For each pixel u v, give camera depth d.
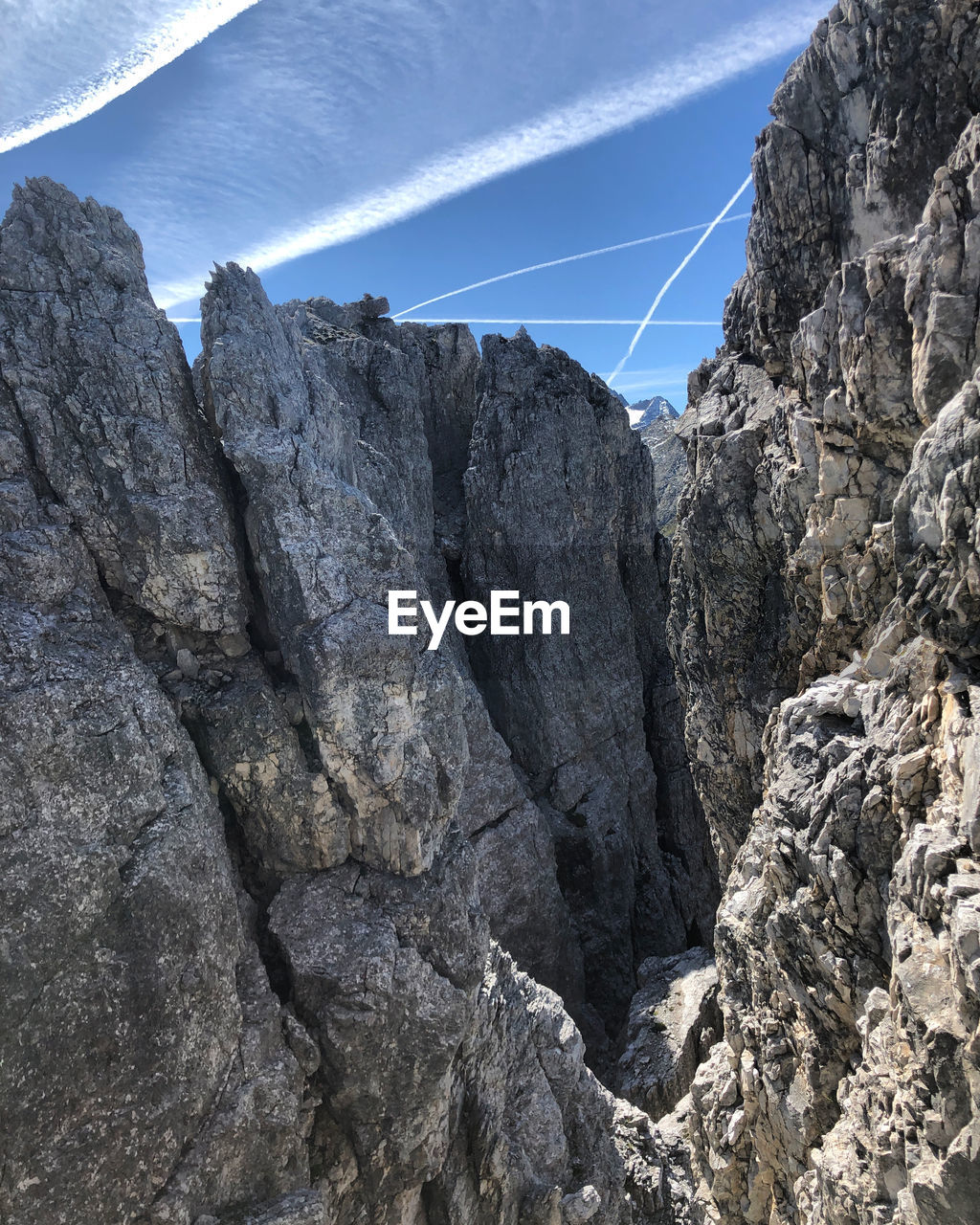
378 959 14.62
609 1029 41.78
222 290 16.34
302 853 15.62
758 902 20.39
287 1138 13.48
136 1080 11.74
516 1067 20.05
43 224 14.98
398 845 15.62
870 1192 14.10
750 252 25.06
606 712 45.38
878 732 16.58
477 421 46.19
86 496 14.12
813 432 21.00
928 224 15.88
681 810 48.97
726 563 25.66
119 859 12.12
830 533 20.33
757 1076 20.09
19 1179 10.70
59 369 14.25
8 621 12.37
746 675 26.38
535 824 40.34
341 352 42.50
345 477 19.41
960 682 14.07
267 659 16.12
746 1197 20.88
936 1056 12.16
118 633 13.80
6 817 11.22
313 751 15.61
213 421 16.12
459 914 15.92
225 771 14.98
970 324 15.05
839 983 17.03
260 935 15.34
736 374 27.08
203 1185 12.30
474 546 45.03
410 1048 14.73
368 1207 15.25
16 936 10.96
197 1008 12.66
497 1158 17.36
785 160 22.72
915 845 13.59
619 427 49.56
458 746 17.02
